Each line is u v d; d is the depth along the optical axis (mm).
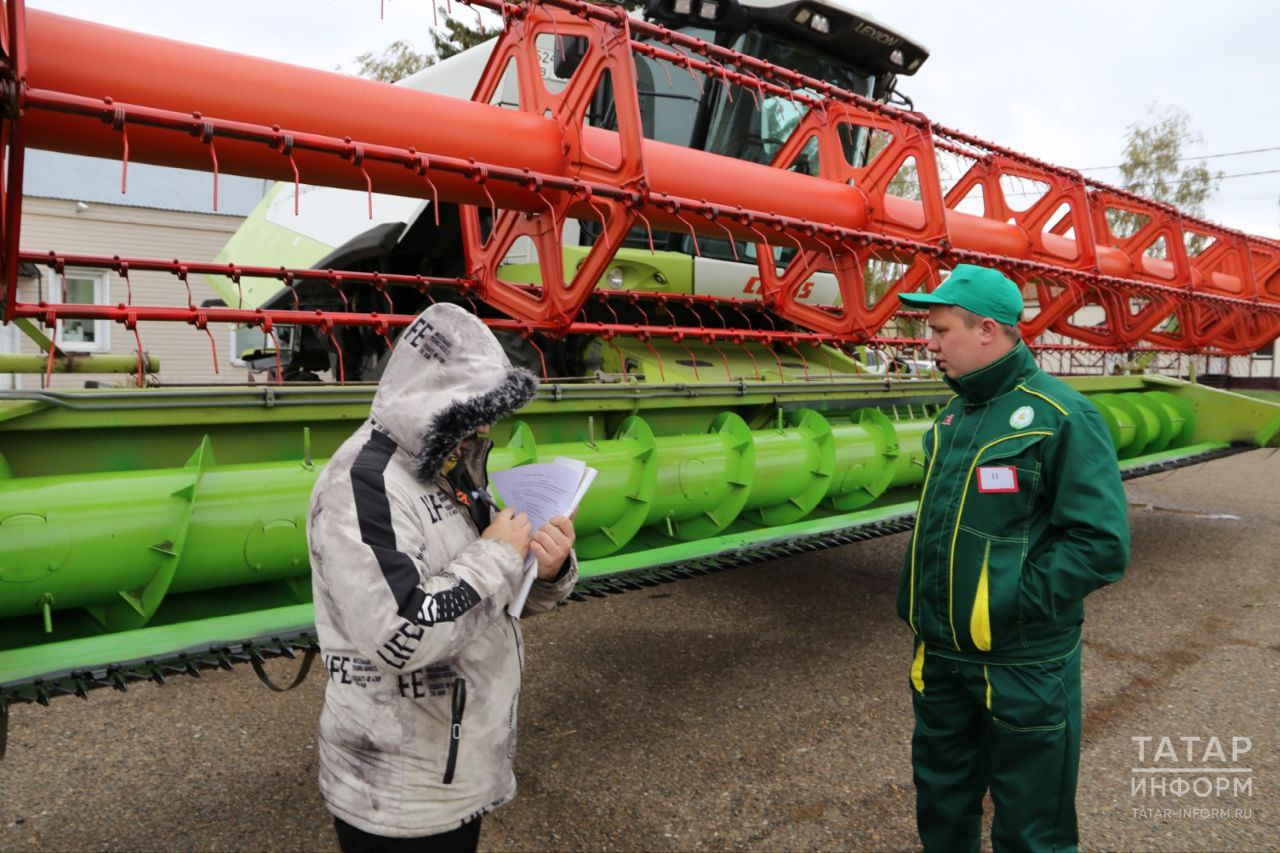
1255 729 3537
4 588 2061
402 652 1388
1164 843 2727
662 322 5773
